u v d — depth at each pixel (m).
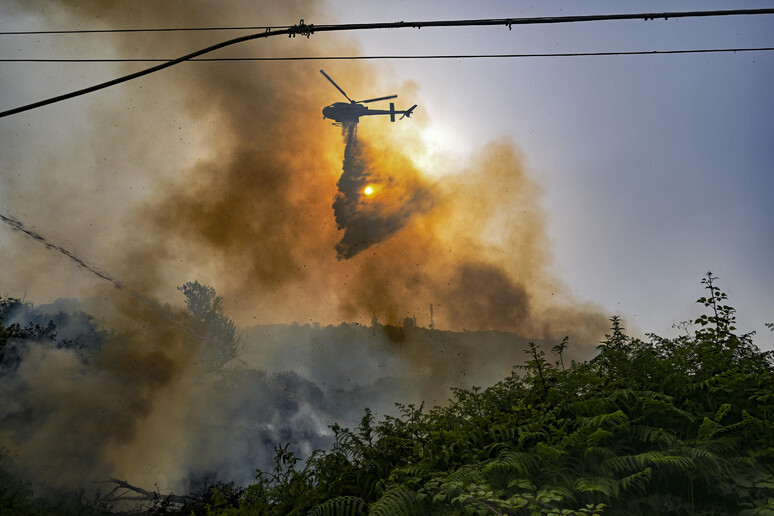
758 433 3.63
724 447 3.55
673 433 3.82
